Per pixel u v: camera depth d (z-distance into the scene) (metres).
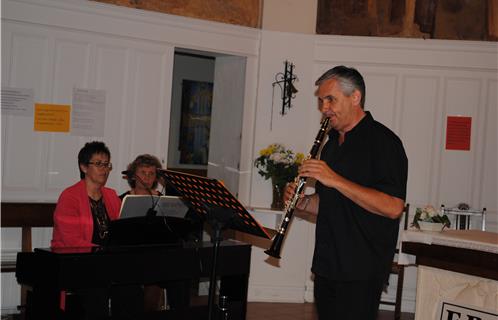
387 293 6.66
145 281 3.55
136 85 5.99
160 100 6.13
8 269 5.07
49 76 5.52
